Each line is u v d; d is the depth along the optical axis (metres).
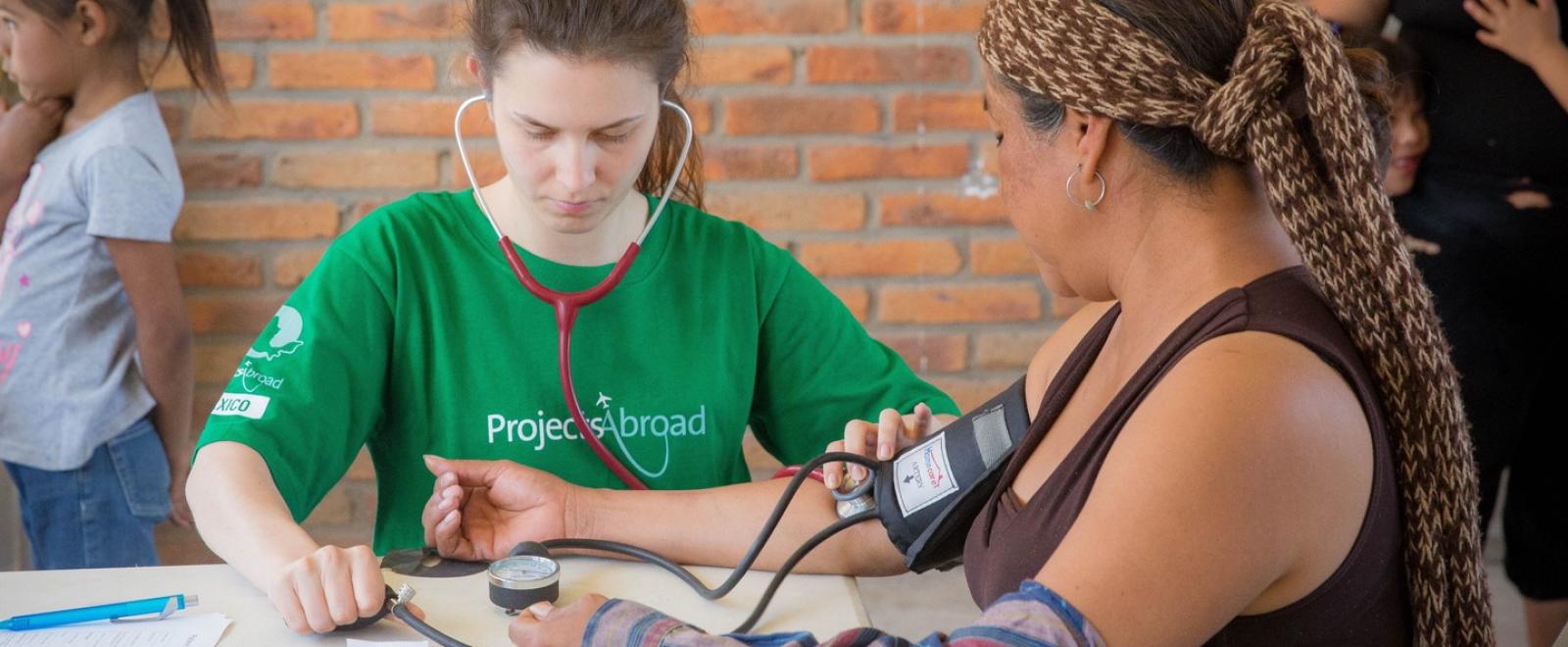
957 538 1.09
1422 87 2.03
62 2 1.91
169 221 2.01
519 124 1.15
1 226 2.03
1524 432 2.19
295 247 2.61
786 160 2.65
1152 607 0.72
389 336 1.29
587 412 1.30
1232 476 0.72
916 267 2.70
